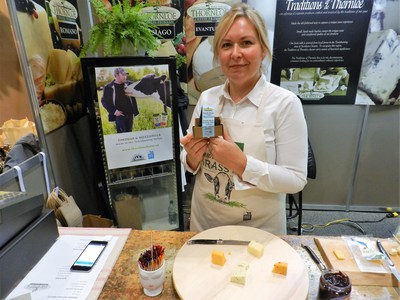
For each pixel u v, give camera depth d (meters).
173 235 0.99
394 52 2.18
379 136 2.46
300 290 0.71
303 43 2.24
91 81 1.51
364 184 2.62
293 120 1.03
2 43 1.22
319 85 2.35
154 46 1.67
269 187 1.03
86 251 0.88
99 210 1.99
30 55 1.30
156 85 1.63
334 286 0.69
